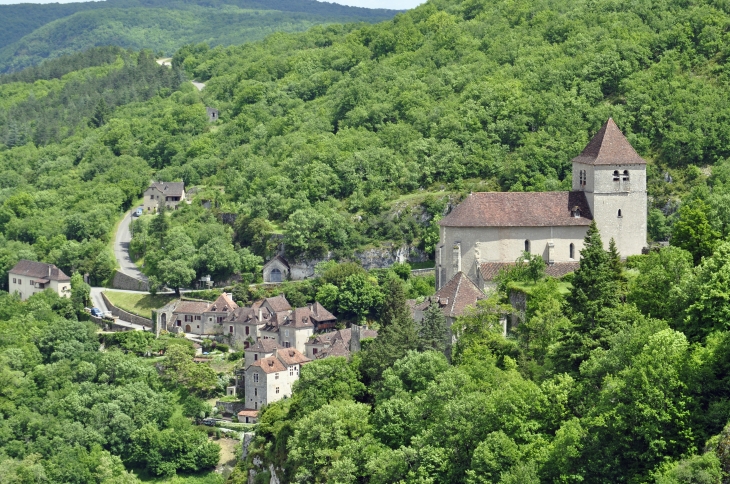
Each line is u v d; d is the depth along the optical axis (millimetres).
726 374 187375
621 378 190375
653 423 181750
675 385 183875
